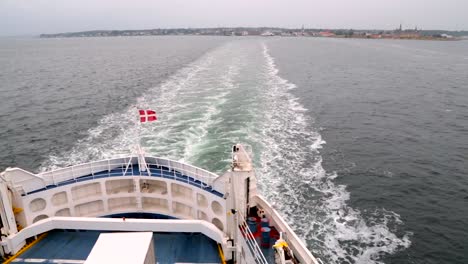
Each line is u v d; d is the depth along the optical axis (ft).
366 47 627.46
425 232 76.28
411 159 111.75
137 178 47.37
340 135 128.77
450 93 209.67
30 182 43.19
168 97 171.83
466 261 68.85
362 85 231.09
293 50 514.68
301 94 192.95
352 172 99.40
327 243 68.23
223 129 120.57
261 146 107.96
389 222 78.28
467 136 133.90
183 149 102.89
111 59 425.28
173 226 41.91
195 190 44.29
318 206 79.87
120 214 48.24
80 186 46.96
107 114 152.15
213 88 189.57
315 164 100.53
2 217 39.27
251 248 35.29
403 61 390.42
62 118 151.53
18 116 158.20
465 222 80.64
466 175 102.47
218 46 587.68
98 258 28.50
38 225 41.52
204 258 39.55
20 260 39.17
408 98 194.70
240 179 36.27
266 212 39.63
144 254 28.94
